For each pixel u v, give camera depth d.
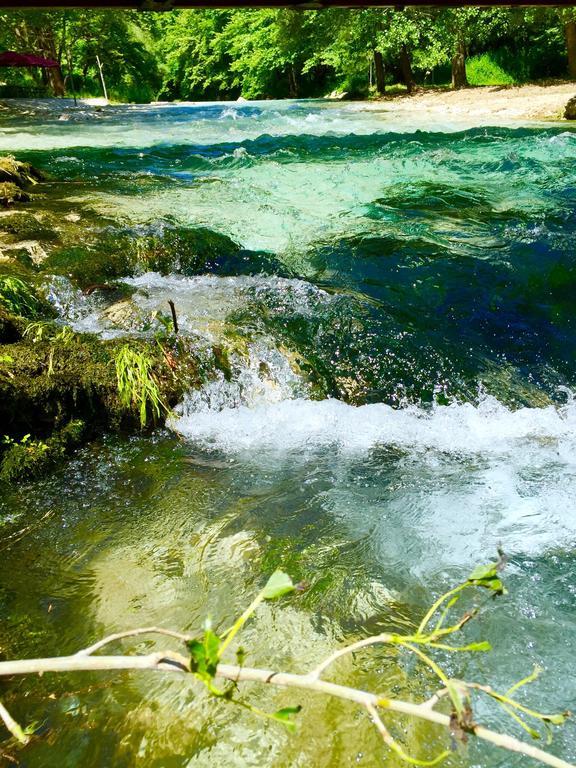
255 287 5.26
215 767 1.80
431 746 1.84
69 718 1.94
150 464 3.44
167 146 12.96
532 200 7.63
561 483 3.29
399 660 2.14
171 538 2.82
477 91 24.95
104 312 4.70
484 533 2.87
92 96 44.38
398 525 2.92
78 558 2.69
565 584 2.52
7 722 1.13
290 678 0.94
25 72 42.50
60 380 3.57
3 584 2.53
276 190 8.52
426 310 5.14
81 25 38.97
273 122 18.80
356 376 4.29
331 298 5.06
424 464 3.49
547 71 30.88
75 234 5.84
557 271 5.68
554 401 4.24
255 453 3.57
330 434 3.78
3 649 2.20
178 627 2.30
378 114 20.05
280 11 33.62
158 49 50.22
